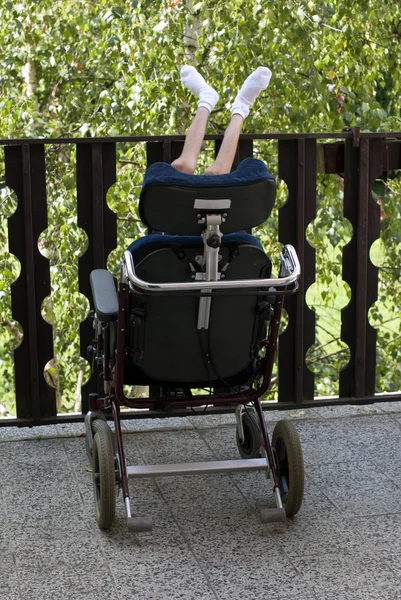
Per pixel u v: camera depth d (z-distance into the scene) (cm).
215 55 650
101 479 242
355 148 337
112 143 318
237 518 257
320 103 648
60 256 657
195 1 628
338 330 955
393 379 734
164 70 616
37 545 239
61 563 229
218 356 250
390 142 339
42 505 264
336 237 666
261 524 253
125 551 236
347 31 648
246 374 266
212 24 654
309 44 646
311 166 334
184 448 314
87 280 328
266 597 212
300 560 231
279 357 350
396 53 719
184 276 232
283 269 249
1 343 822
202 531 249
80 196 320
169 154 318
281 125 665
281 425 259
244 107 294
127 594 214
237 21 629
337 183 663
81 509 262
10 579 221
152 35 618
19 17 700
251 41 626
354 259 348
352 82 697
